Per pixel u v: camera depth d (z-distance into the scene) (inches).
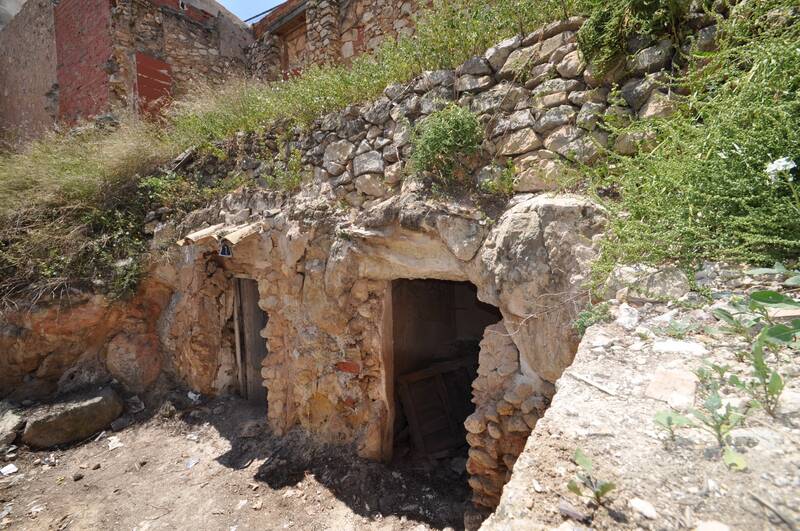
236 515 126.9
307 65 250.8
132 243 198.7
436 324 197.5
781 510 28.1
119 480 147.0
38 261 185.9
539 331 84.0
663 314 56.0
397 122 122.3
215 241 169.3
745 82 59.4
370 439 143.3
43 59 310.0
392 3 211.2
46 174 202.1
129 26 259.8
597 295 68.1
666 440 36.4
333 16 237.8
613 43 83.0
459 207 102.3
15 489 142.7
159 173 204.5
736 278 54.7
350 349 140.9
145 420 185.2
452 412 179.9
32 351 182.1
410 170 115.7
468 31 116.8
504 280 88.4
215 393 199.0
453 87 114.0
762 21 66.4
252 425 172.1
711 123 62.2
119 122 233.6
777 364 41.8
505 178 98.6
